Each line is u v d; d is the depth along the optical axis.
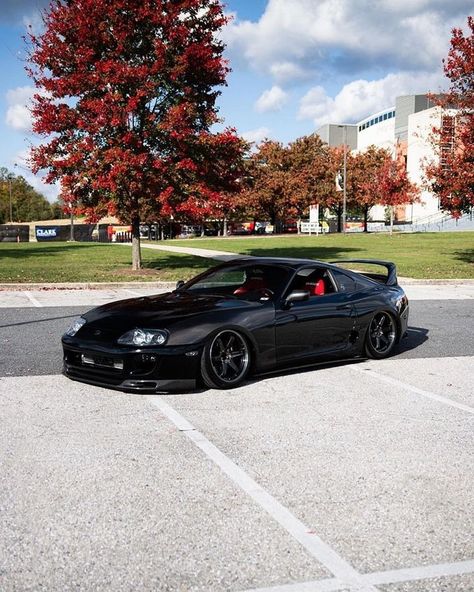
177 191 17.66
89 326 6.04
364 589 2.70
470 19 20.39
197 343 5.74
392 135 100.44
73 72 16.83
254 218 72.94
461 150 21.45
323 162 68.12
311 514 3.42
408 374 6.86
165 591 2.67
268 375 6.72
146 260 24.80
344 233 58.19
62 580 2.74
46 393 5.82
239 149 18.34
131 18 16.61
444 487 3.81
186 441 4.56
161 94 17.67
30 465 4.05
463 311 11.83
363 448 4.47
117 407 5.39
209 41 17.81
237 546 3.05
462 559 2.96
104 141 17.12
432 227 70.94
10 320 10.12
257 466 4.10
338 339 7.02
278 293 6.56
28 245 46.72
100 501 3.54
